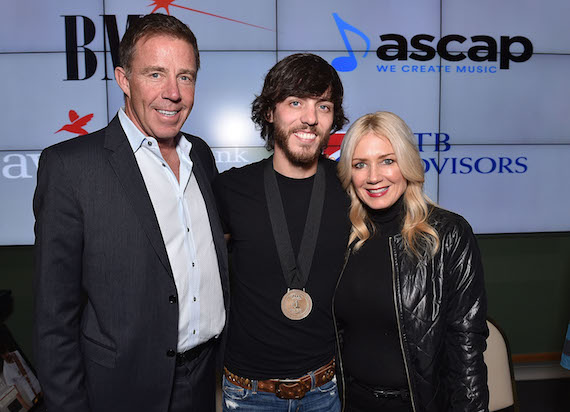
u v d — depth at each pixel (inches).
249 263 60.3
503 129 130.7
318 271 59.9
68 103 121.6
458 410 51.1
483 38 127.8
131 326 49.6
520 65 129.4
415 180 55.8
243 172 65.6
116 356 49.6
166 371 51.9
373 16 124.9
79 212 48.1
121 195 49.7
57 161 48.3
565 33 129.3
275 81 60.2
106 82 121.6
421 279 53.4
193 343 55.4
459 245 53.4
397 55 126.2
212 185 67.0
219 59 123.1
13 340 116.0
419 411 52.3
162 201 53.0
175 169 56.8
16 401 106.3
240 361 60.3
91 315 51.8
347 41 124.9
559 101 131.0
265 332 58.5
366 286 55.1
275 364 58.3
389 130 55.2
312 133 59.9
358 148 57.1
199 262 55.2
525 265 136.9
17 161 122.3
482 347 52.4
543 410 115.4
